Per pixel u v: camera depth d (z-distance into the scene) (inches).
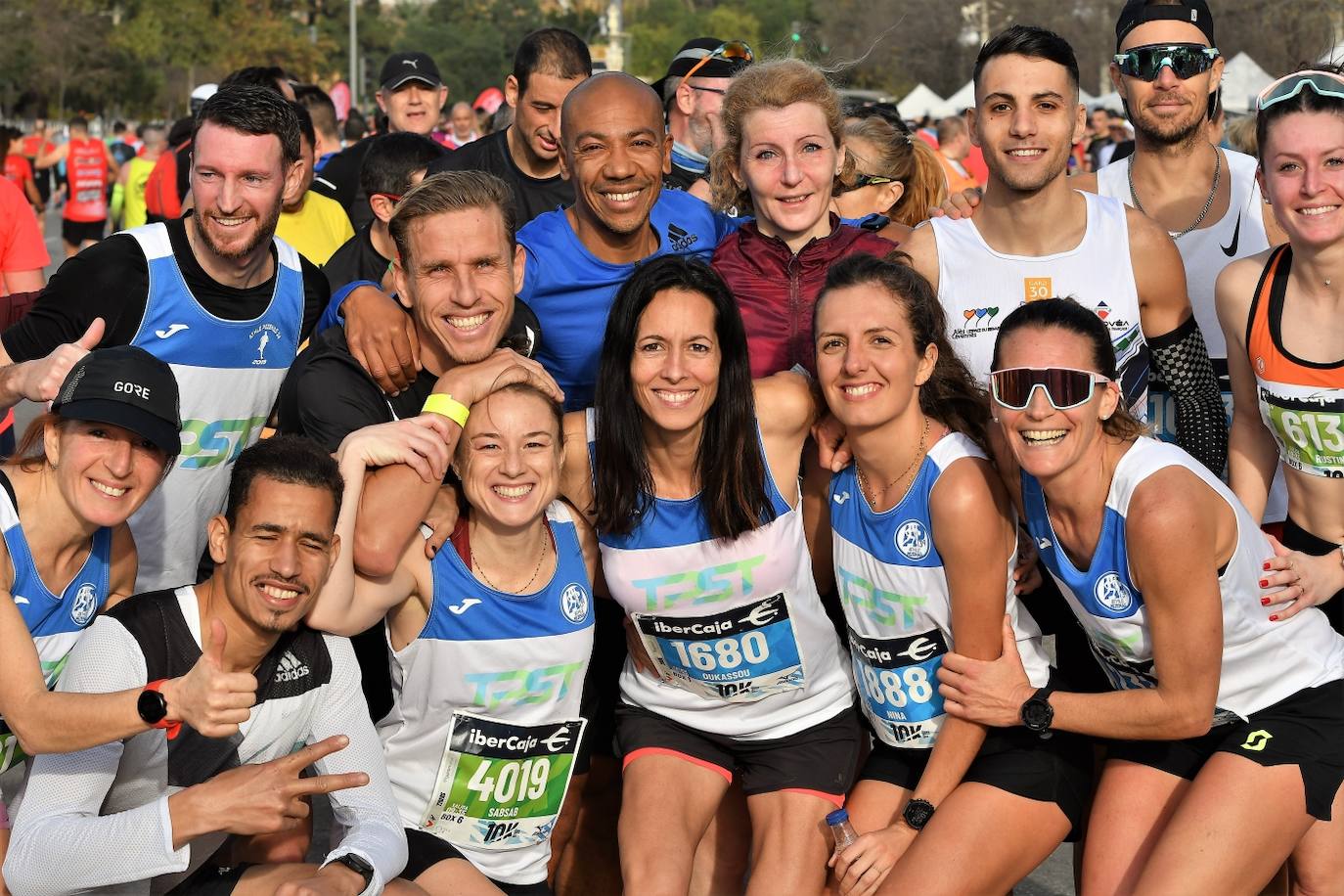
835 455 164.6
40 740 136.4
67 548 149.3
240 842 158.6
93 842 134.6
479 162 267.6
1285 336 176.4
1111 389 149.9
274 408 195.2
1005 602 160.6
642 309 155.3
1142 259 187.2
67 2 2151.8
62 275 176.6
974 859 152.7
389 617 160.7
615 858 193.2
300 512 137.9
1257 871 151.3
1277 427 181.6
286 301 189.0
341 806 149.8
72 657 141.9
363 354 168.6
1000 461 160.2
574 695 163.9
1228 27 1066.7
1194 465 151.5
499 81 2891.2
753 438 159.2
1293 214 168.1
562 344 194.5
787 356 186.7
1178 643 149.8
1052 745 160.6
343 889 138.6
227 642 141.4
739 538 160.9
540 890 169.3
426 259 162.4
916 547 159.0
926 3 1541.6
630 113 184.2
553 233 193.8
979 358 190.9
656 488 162.2
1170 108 208.4
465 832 163.2
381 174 271.3
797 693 170.4
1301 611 161.6
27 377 155.9
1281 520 200.2
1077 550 156.7
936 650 164.2
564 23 2967.5
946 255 192.1
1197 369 193.9
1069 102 182.9
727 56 290.0
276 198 179.6
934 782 160.9
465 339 165.3
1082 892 162.2
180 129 408.8
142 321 178.2
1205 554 147.8
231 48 2391.7
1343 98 163.3
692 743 173.2
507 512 152.9
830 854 167.2
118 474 142.8
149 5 2310.5
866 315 153.5
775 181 186.2
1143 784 159.9
